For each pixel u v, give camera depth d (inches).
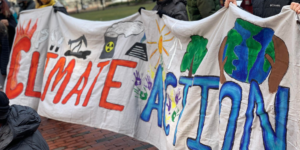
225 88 107.4
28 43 200.8
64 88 174.6
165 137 131.0
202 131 113.8
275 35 92.4
